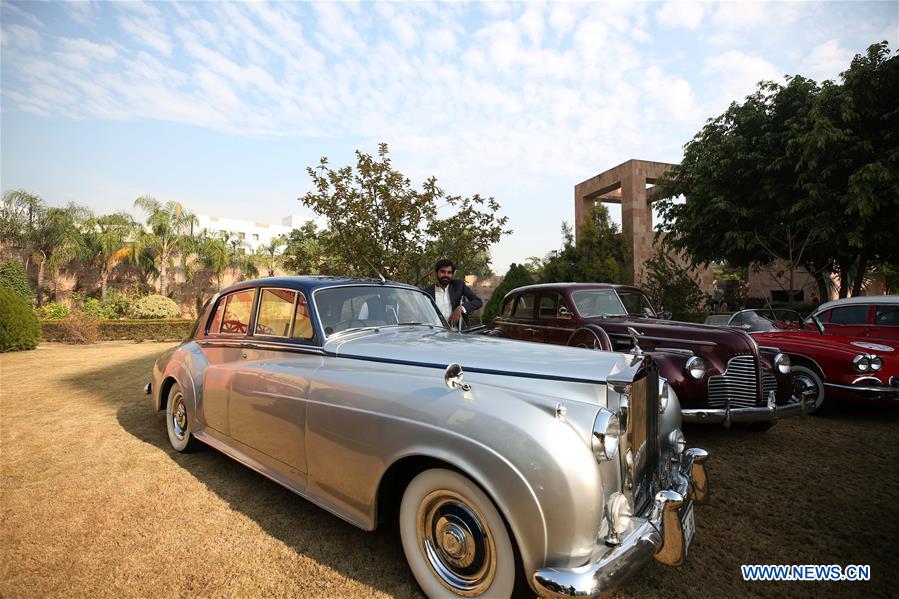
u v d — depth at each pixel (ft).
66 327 47.73
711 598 7.25
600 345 17.43
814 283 80.59
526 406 6.60
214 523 9.42
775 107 40.14
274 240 106.52
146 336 53.62
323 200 23.43
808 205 35.42
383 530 9.23
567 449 6.07
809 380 18.34
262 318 11.11
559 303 20.84
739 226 42.24
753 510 10.22
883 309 22.50
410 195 23.91
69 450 13.66
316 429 8.52
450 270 19.07
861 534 9.23
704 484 8.37
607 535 6.27
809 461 13.19
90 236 80.02
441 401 7.00
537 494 5.89
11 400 20.03
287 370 9.60
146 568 7.90
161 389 14.34
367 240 23.41
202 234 92.32
